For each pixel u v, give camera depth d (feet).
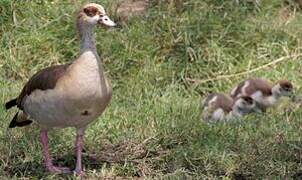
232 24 52.03
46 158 36.09
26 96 35.01
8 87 46.57
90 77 33.06
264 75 50.03
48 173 35.81
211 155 37.63
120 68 49.39
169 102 45.06
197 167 37.01
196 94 48.65
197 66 49.78
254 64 50.93
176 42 50.70
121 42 50.34
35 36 50.26
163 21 51.70
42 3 52.65
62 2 52.90
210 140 39.17
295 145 38.60
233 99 45.98
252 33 52.16
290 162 37.35
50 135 39.52
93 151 38.68
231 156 37.73
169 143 39.58
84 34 33.35
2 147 37.96
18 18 51.47
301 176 36.68
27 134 39.42
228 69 50.11
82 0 53.21
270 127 41.50
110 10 53.21
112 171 36.42
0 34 50.93
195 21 51.60
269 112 46.06
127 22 52.60
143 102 45.75
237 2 53.78
